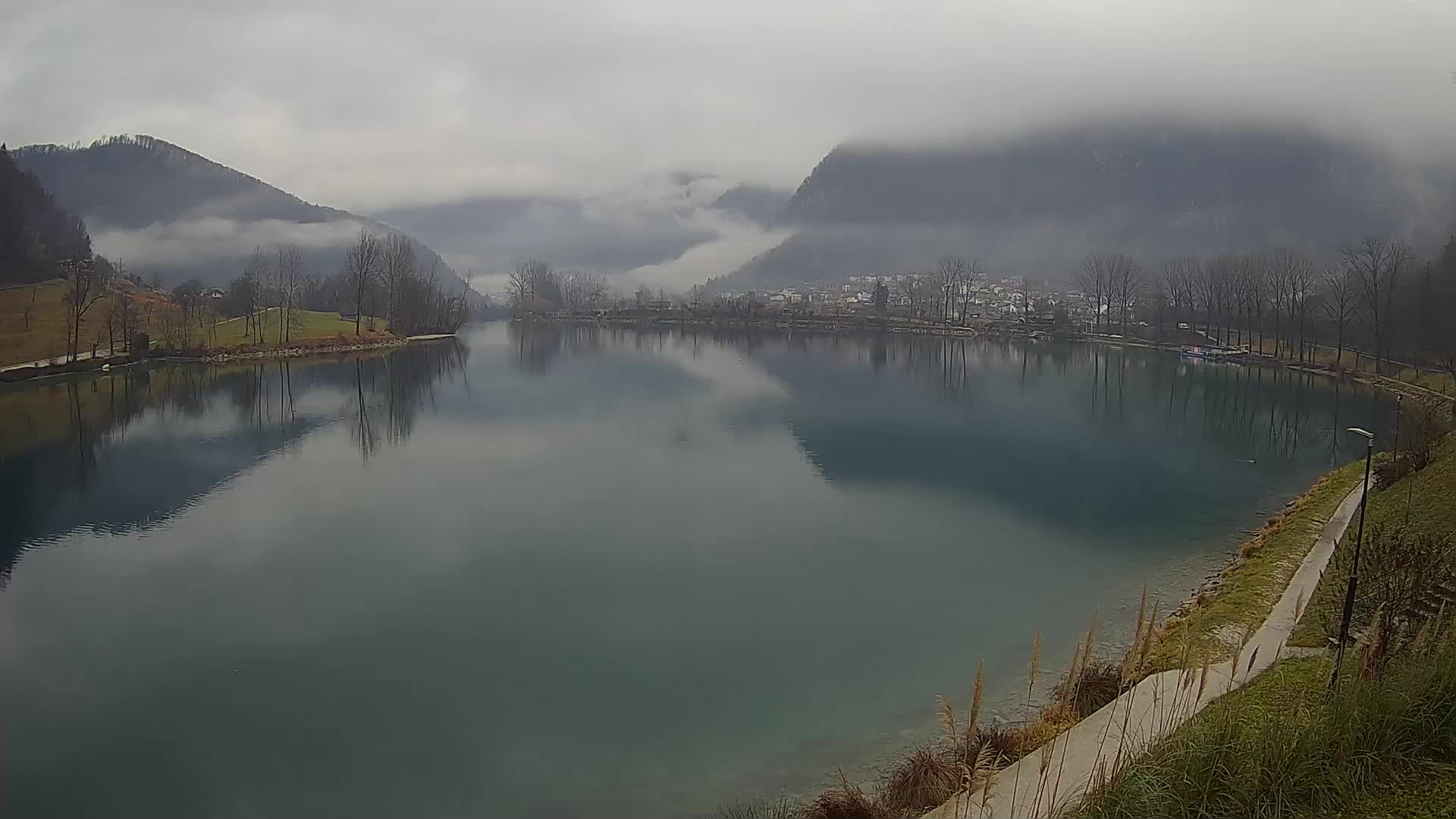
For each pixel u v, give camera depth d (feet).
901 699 76.38
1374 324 336.08
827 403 266.98
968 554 119.85
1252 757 38.32
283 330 431.84
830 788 61.31
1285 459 187.42
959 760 55.36
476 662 86.63
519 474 168.96
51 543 126.00
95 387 281.95
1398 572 57.47
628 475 168.45
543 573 112.78
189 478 165.89
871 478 167.53
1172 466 179.52
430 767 67.92
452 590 106.63
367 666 86.07
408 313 510.58
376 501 148.15
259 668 85.87
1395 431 152.25
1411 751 39.06
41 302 386.73
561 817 60.70
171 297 498.28
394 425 223.10
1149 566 113.60
